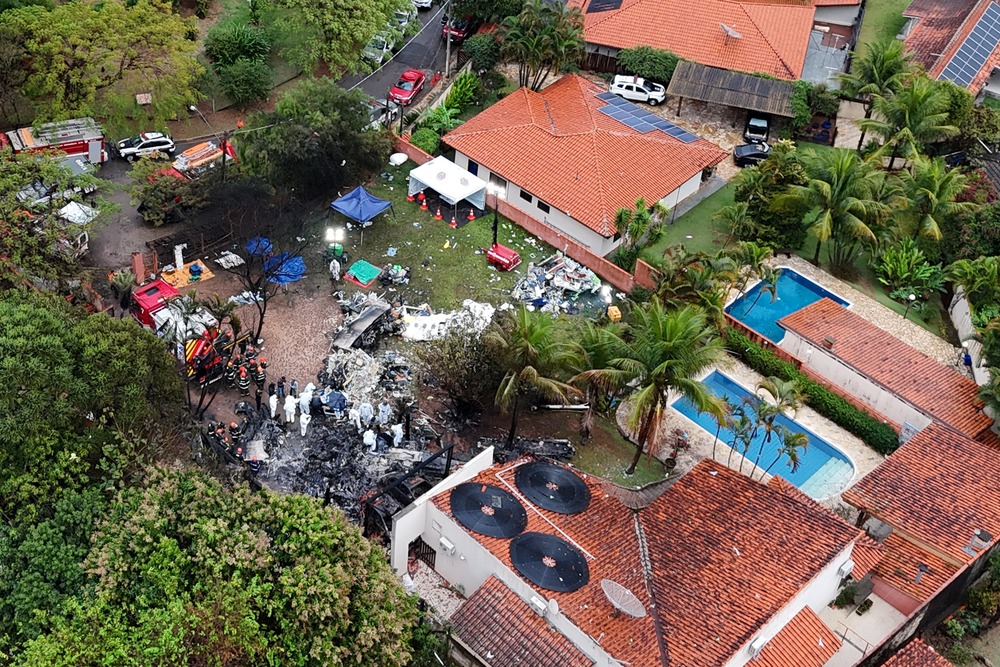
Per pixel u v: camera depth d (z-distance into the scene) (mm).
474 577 46875
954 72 86188
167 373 48469
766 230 71000
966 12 95438
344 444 52562
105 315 46844
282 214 63844
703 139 78500
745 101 81875
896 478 52750
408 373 57781
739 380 61938
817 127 84625
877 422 58906
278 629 38594
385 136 72875
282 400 55344
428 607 46344
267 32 81438
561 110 77938
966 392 59719
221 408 54500
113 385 44781
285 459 51812
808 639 45094
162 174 67500
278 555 40062
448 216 71500
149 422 46500
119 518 40906
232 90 77062
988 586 50312
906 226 71062
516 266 68000
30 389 42281
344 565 40281
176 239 63969
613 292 67500
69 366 43812
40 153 62938
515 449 54438
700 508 48656
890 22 99688
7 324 43344
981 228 70625
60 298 50094
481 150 74500
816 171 69438
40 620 37812
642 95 85188
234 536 39344
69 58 68688
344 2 77062
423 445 53562
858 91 80062
